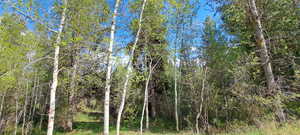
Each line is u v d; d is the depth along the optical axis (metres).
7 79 9.52
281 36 8.55
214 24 15.72
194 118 17.34
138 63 15.92
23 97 16.95
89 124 21.34
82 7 8.46
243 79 9.43
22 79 13.73
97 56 10.30
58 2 8.18
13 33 8.95
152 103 23.92
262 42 7.98
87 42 9.30
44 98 19.36
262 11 8.89
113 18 9.73
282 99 7.24
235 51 11.94
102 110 27.69
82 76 11.97
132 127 19.91
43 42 9.59
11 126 18.12
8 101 16.88
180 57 18.52
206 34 16.20
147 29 12.45
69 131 18.73
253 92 8.88
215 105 15.01
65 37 8.34
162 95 24.75
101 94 18.81
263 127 6.45
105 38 9.36
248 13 8.23
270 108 7.66
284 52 8.95
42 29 8.46
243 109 10.25
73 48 9.50
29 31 9.68
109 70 9.51
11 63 9.76
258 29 8.12
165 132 17.17
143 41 14.09
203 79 14.75
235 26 10.98
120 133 16.81
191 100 16.88
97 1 8.93
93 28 9.27
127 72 11.28
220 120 15.02
